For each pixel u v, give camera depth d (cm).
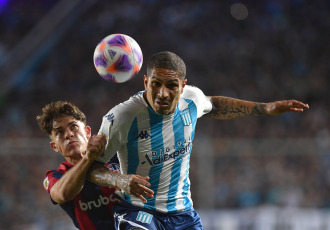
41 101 5222
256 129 4675
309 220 3369
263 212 3344
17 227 3120
